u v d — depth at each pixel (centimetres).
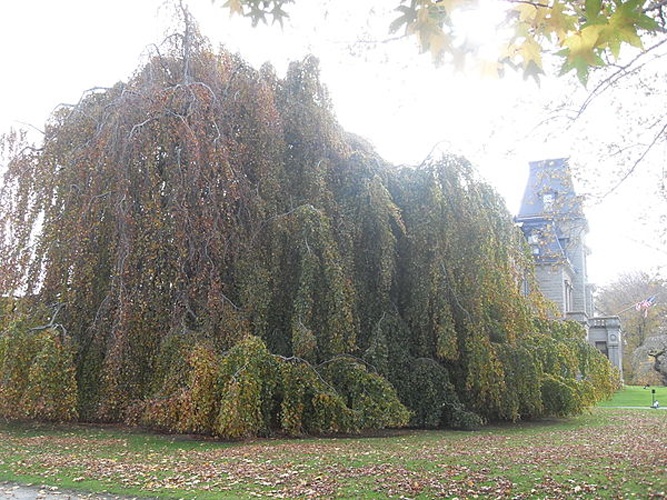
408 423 1434
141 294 1253
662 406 2497
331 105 1623
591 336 3866
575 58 332
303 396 1270
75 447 1060
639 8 318
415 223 1552
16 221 1337
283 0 482
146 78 1410
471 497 688
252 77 1506
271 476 800
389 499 684
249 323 1340
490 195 1638
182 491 721
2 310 1309
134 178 1318
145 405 1173
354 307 1460
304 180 1557
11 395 1154
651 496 684
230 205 1398
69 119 1438
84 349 1295
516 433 1416
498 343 1550
